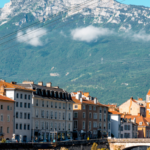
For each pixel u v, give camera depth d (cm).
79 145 18350
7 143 13362
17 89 17900
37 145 14900
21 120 18125
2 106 16712
